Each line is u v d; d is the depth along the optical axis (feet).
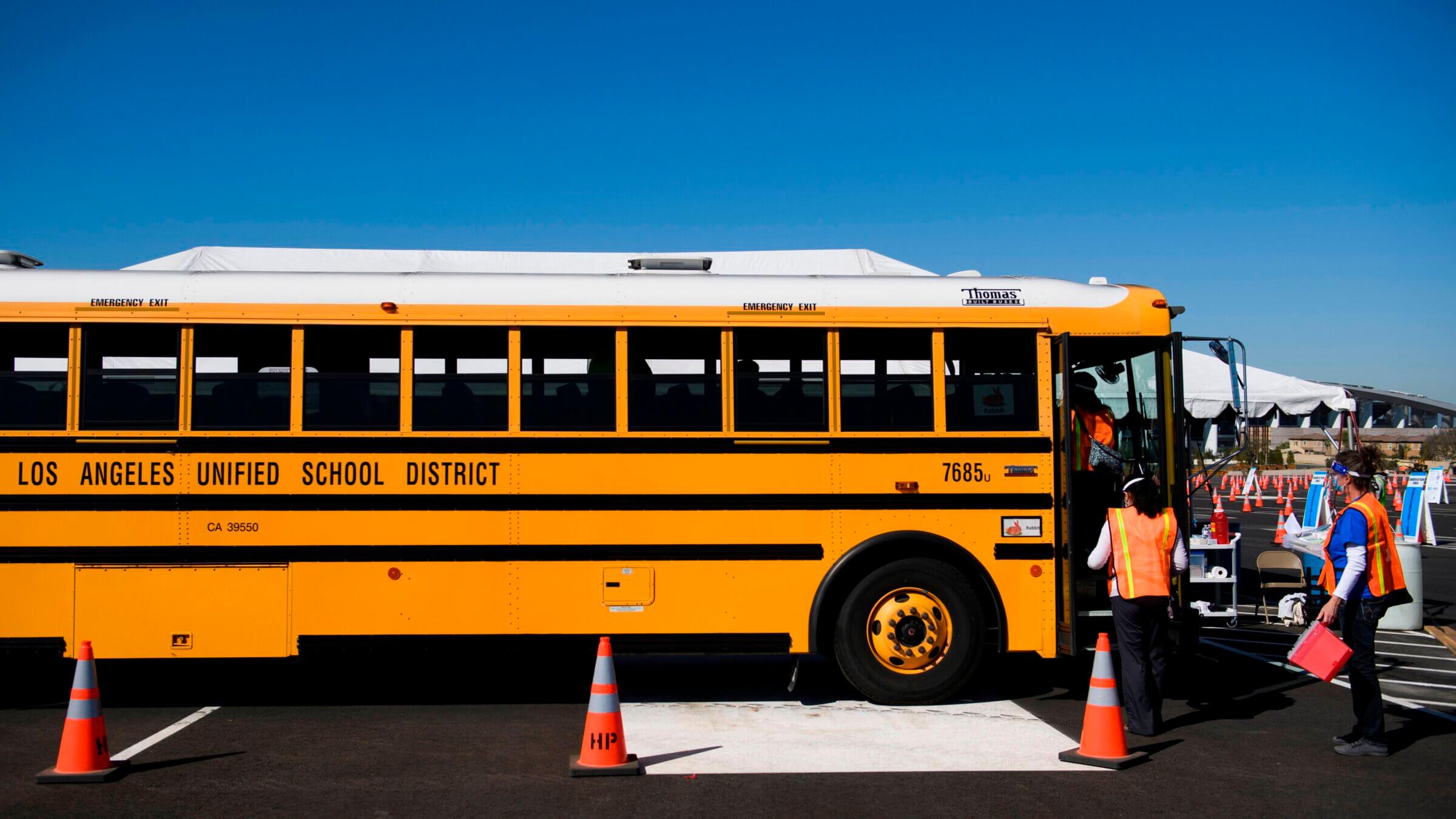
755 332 22.00
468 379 21.56
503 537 21.35
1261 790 16.88
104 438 20.99
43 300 21.18
